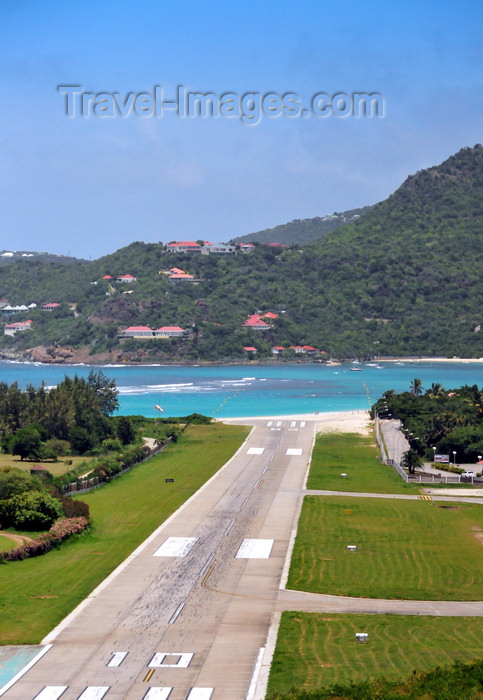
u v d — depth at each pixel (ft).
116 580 324.60
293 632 270.67
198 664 243.60
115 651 253.24
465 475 552.82
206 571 337.72
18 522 387.34
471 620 284.61
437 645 258.98
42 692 223.71
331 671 238.27
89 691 224.33
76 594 306.76
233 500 475.31
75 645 257.75
